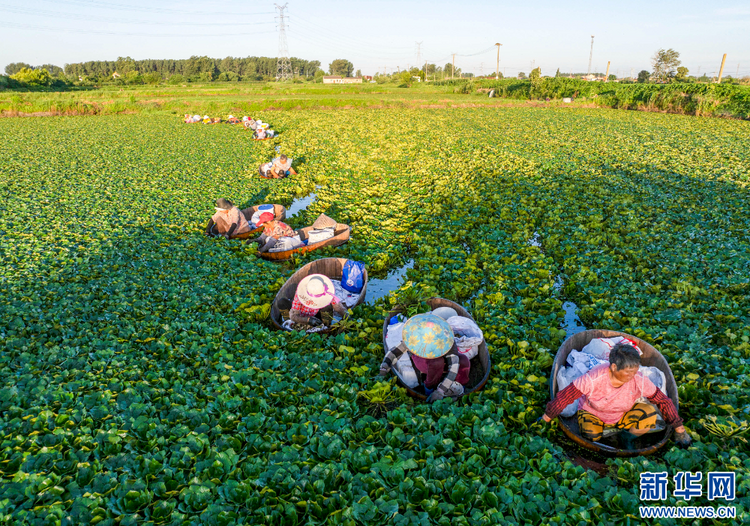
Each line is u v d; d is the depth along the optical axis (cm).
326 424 407
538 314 600
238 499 334
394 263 809
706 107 2933
